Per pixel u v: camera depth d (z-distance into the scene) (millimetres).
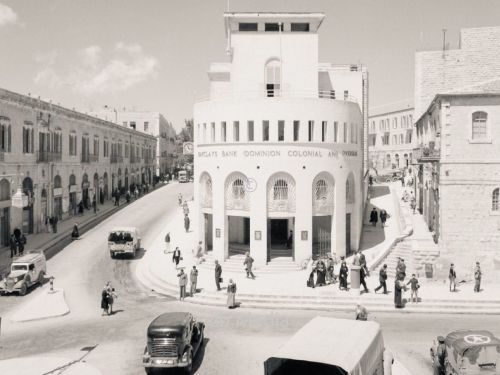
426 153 37438
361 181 43969
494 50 51812
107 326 24797
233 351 21469
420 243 36031
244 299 28953
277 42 43375
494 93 33250
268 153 36219
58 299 29203
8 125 41000
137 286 33031
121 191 75750
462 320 25469
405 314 26625
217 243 37719
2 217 41219
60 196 53000
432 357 19625
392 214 49281
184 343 18875
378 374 15711
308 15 42625
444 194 34344
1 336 23422
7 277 30203
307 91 40750
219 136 37906
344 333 15633
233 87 43500
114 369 19641
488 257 33906
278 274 34719
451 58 52750
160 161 107062
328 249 38594
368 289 30328
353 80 50156
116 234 40219
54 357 20781
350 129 38812
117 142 75188
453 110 34000
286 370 14266
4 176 40188
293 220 38719
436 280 33281
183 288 29578
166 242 42531
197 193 40062
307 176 36375
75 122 56906
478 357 16766
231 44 43312
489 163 33750
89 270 36750
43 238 45125
